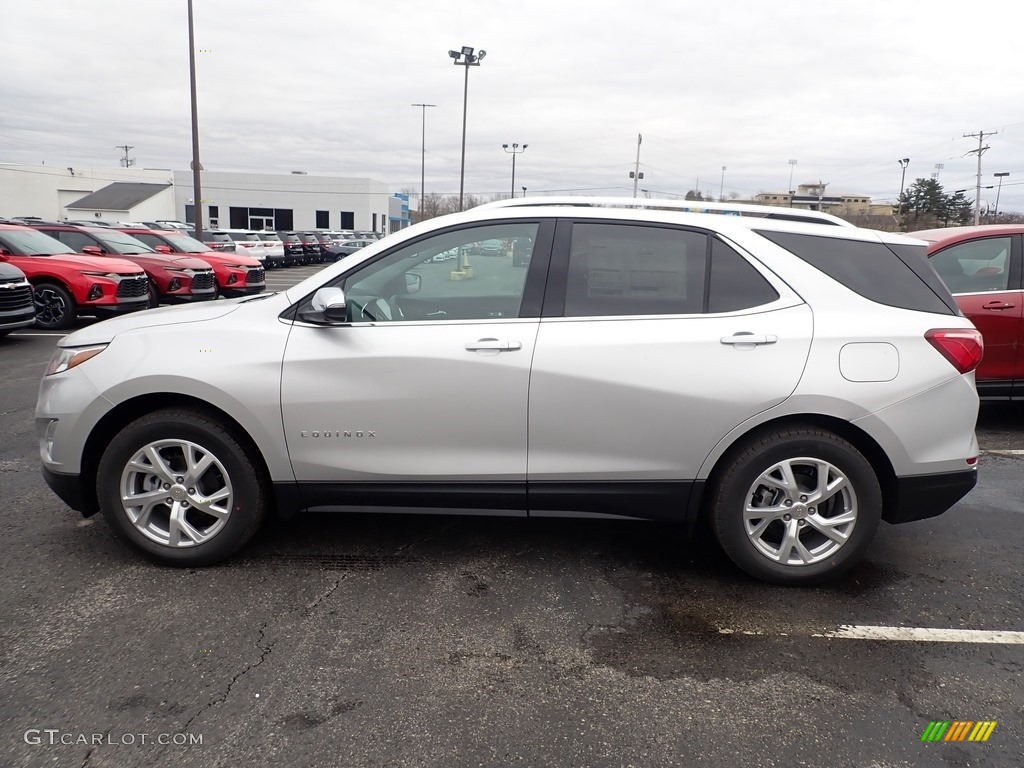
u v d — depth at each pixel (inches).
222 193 2628.0
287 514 144.4
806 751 97.7
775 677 113.8
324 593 136.4
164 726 99.9
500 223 141.3
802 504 136.8
